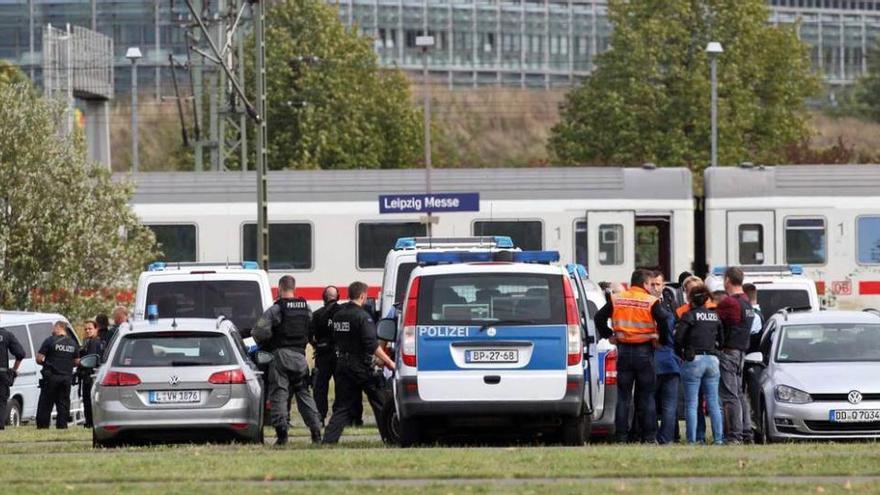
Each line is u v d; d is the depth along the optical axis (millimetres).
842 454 68188
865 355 86812
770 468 62156
